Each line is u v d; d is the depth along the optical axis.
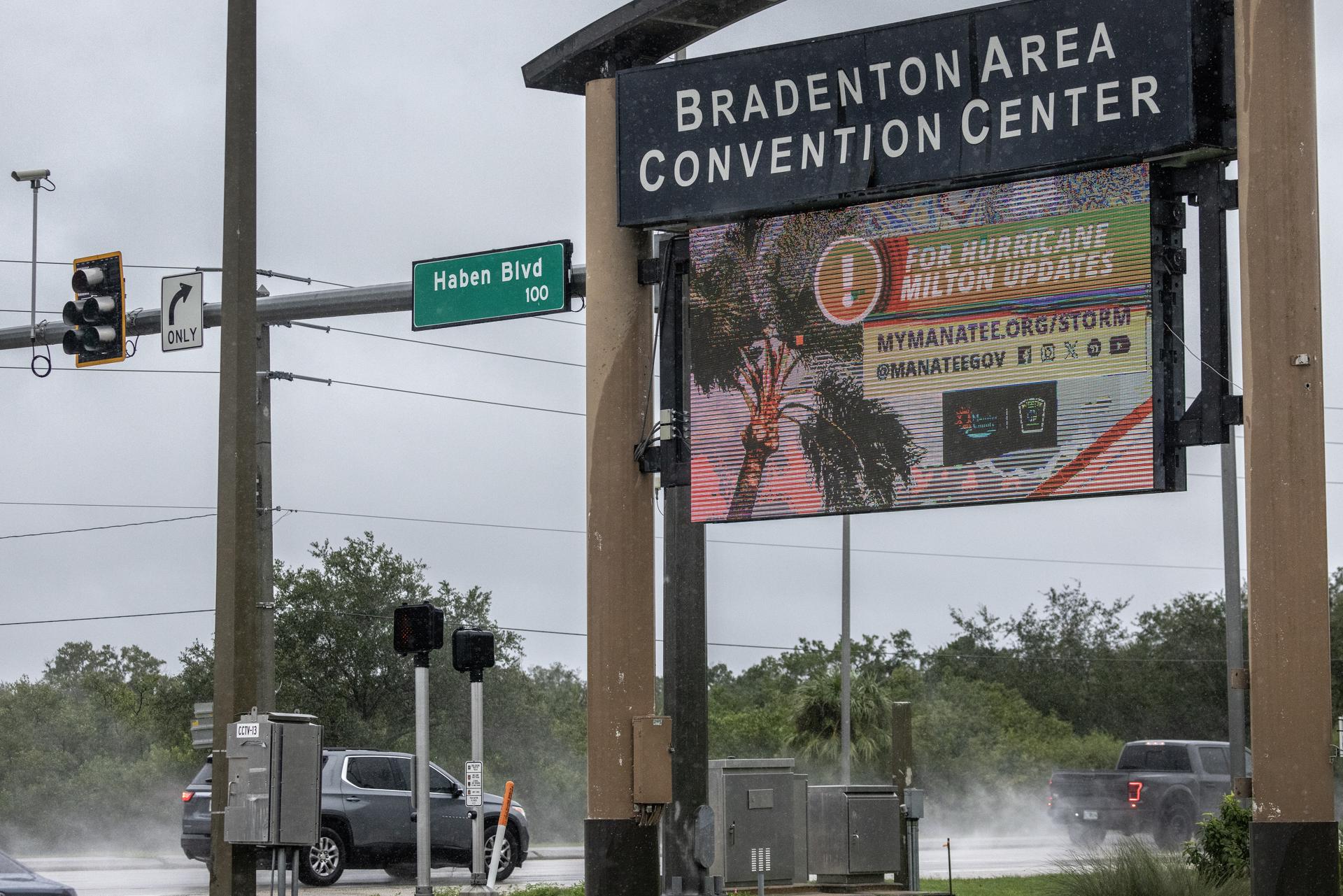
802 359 18.25
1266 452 15.43
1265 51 15.78
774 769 23.44
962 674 88.69
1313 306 15.55
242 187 18.75
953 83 17.47
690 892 21.50
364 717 59.50
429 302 22.69
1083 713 87.31
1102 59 16.80
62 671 94.94
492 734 61.62
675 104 18.75
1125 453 16.67
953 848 45.12
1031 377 17.16
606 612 18.78
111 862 36.56
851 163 17.88
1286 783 15.12
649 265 19.20
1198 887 22.66
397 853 28.75
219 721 18.02
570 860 38.56
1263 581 15.34
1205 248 16.67
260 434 34.56
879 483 17.75
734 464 18.48
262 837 17.70
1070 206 17.11
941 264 17.67
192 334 25.83
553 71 20.27
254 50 19.00
